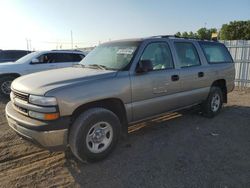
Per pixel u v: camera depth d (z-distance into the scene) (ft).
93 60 15.66
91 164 12.35
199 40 19.02
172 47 16.22
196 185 10.50
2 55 51.57
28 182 10.89
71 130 11.56
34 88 11.36
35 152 13.78
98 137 12.22
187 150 13.88
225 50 21.53
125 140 15.28
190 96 17.28
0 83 29.30
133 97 13.53
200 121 19.07
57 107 10.82
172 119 19.49
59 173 11.61
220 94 20.39
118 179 11.02
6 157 13.17
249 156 13.19
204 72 18.26
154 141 15.14
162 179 10.96
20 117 11.58
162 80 14.94
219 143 14.89
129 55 14.12
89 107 12.24
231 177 11.10
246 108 23.47
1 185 10.64
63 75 12.89
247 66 36.63
